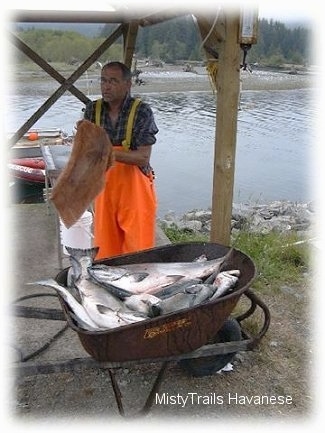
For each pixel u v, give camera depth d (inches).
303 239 250.8
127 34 218.4
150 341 109.3
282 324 169.0
